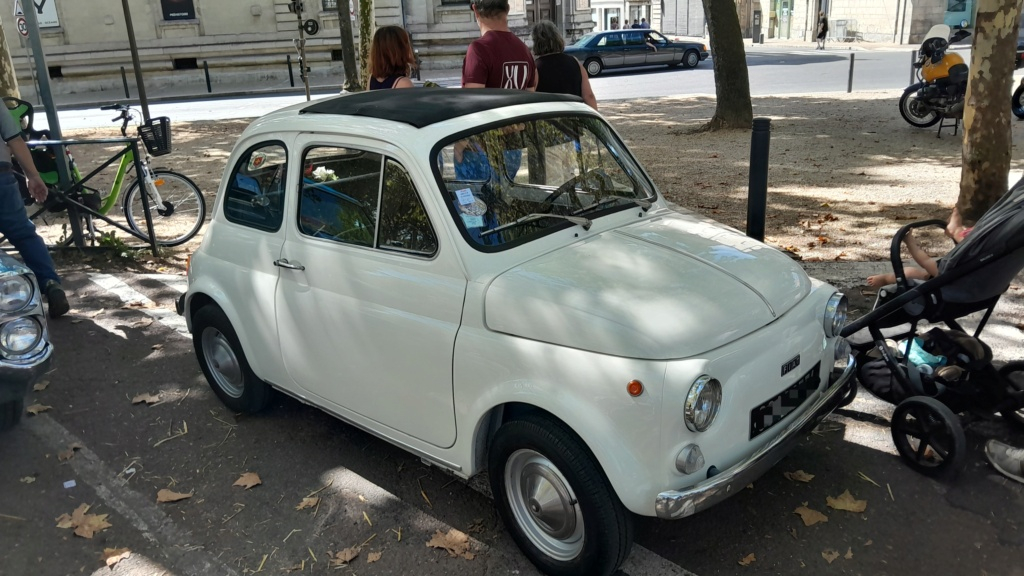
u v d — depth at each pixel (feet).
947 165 33.19
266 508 12.25
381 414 11.84
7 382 12.68
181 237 26.78
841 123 45.32
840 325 11.10
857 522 11.23
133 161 25.90
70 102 88.48
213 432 14.58
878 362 13.92
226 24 100.22
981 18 22.03
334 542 11.39
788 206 27.94
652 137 44.96
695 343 9.12
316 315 12.25
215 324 14.46
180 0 99.19
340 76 101.35
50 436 14.64
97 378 16.88
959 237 13.64
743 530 11.19
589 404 9.12
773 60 94.22
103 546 11.52
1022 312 17.71
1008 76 22.12
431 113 11.53
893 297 13.37
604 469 9.03
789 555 10.66
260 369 13.88
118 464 13.66
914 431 12.19
